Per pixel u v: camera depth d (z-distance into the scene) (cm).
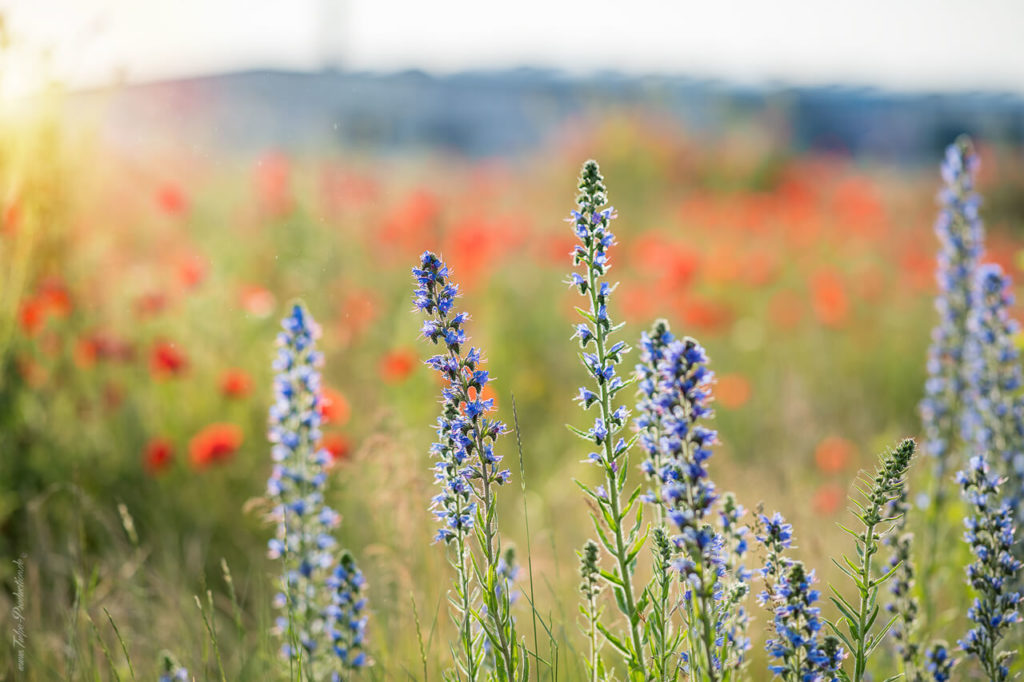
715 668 260
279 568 501
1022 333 455
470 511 291
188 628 407
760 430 717
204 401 649
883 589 384
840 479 587
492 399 287
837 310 873
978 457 306
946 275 500
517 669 295
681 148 2045
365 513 485
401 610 392
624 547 266
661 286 879
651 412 266
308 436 368
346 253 884
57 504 538
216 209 901
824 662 258
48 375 612
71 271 637
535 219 1322
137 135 806
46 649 388
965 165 500
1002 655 299
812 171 2034
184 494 571
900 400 803
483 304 892
